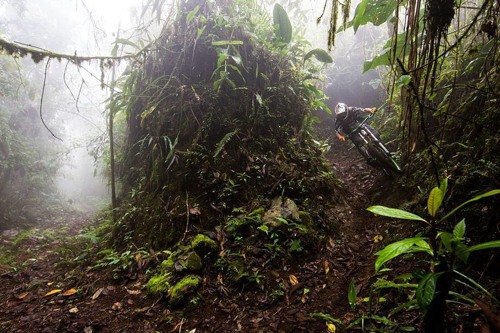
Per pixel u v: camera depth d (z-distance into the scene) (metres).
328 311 2.13
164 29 4.68
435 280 1.05
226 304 2.39
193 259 2.73
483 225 1.98
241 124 4.14
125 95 4.56
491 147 2.27
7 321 2.60
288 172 3.77
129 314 2.45
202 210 3.43
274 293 2.39
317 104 5.09
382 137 4.48
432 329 1.13
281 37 4.65
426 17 1.47
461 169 2.48
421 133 3.53
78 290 2.93
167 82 4.33
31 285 3.29
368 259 2.64
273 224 3.00
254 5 4.98
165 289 2.54
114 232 3.95
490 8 1.53
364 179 4.50
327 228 3.18
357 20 1.64
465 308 1.60
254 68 4.54
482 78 2.87
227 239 3.01
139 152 4.63
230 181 3.58
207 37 4.43
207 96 4.20
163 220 3.51
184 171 3.79
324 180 3.90
